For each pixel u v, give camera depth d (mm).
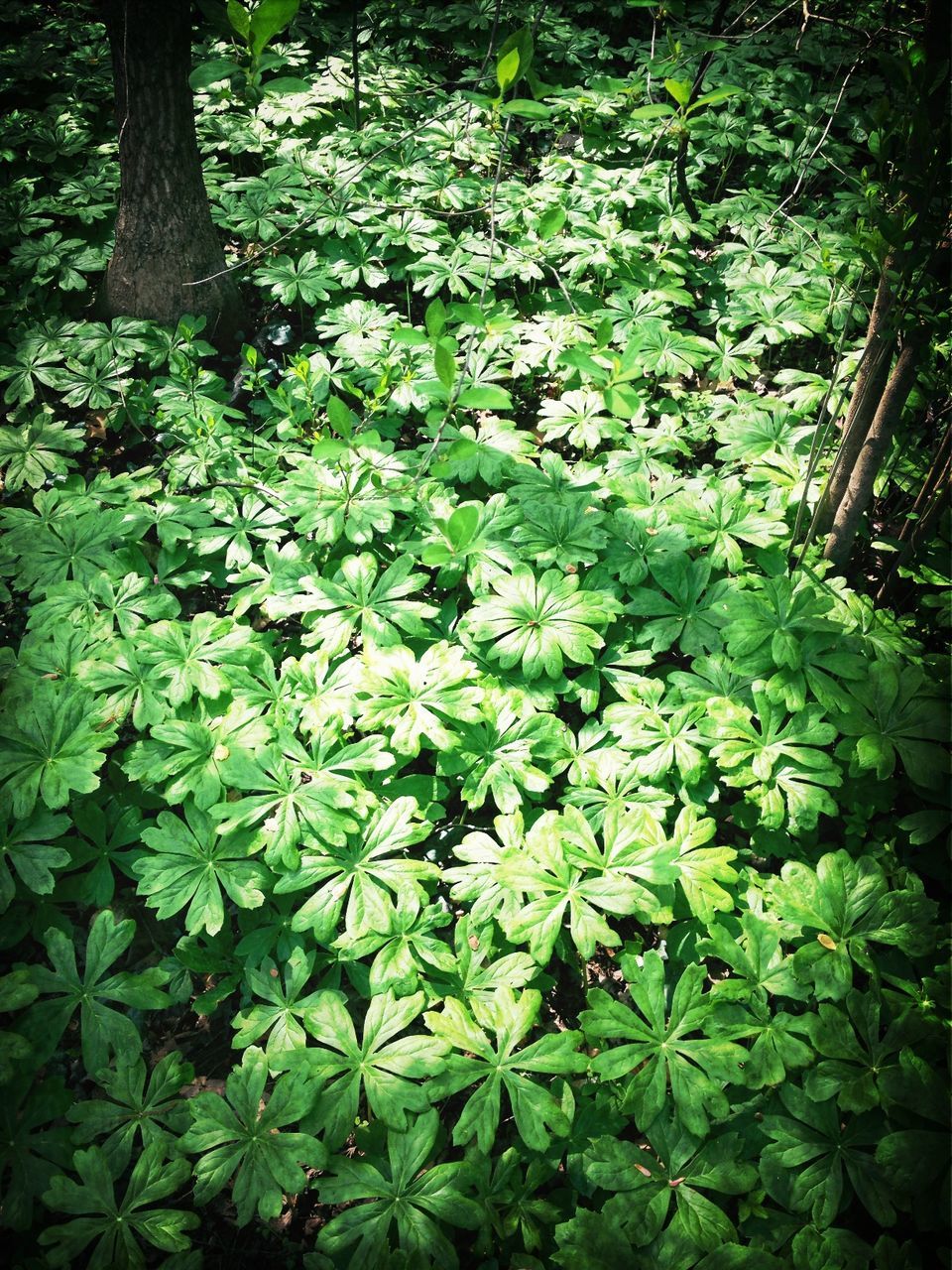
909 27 3189
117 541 3383
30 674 2814
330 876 2572
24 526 3305
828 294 4293
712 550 3172
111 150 5262
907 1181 2033
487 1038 2344
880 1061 2201
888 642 2957
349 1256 2025
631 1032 2242
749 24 6133
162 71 3840
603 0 6730
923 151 2350
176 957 2559
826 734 2682
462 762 2746
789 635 2867
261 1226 2258
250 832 2555
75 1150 2137
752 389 4375
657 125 5098
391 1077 2176
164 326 4375
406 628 2947
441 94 5703
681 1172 2084
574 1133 2238
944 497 3045
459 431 3666
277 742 2680
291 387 4035
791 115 5484
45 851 2502
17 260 4512
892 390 2857
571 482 3414
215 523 3561
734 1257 1944
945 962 2471
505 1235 2053
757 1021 2264
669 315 4539
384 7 6398
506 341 4082
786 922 2473
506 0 6297
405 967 2367
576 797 2695
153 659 2838
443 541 3207
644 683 2910
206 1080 2492
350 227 4543
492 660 2949
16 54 6164
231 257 4961
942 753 2658
